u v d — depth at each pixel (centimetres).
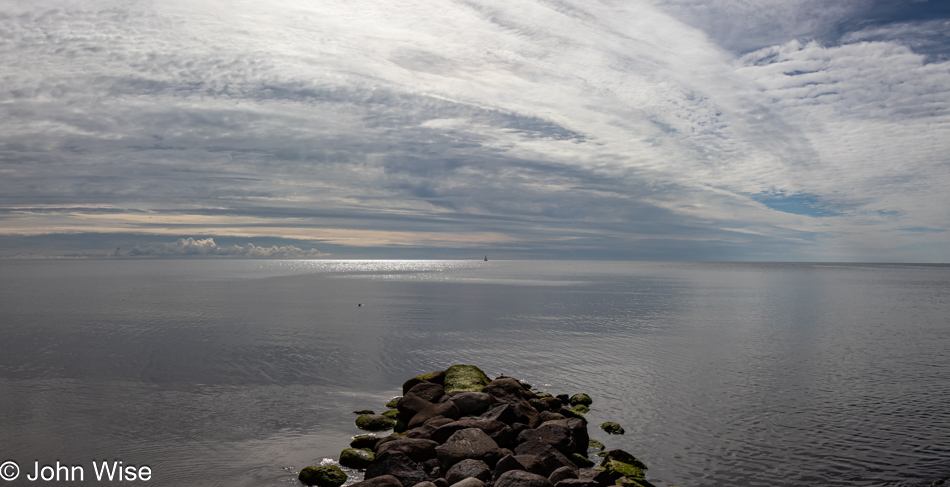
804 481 1578
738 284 11819
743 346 3672
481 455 1564
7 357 3145
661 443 1866
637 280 13650
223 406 2222
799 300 7469
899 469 1664
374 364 3050
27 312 5497
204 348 3478
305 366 2981
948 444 1858
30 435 1856
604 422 2070
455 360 3169
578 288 10031
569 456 1658
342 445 1809
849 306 6619
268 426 1986
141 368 2886
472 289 9606
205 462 1650
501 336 4044
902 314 5744
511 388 2150
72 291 8569
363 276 15688
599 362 3134
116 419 2034
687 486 1541
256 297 7631
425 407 2009
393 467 1482
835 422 2081
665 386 2603
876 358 3291
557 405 2192
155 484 1498
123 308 5956
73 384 2541
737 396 2431
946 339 4031
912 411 2216
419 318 5159
